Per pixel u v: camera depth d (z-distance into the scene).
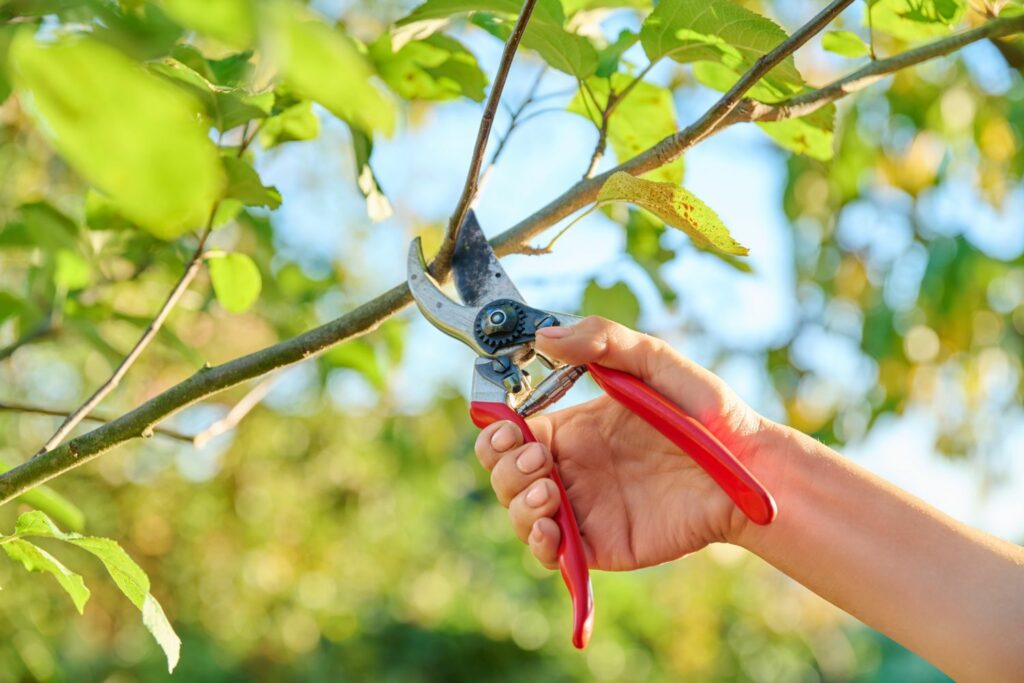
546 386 1.18
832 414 3.42
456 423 4.42
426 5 1.17
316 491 4.75
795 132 1.38
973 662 1.06
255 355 1.08
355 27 2.13
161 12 0.70
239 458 4.37
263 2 0.37
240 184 1.16
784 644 6.92
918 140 3.25
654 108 1.39
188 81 1.06
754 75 1.04
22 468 1.04
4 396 3.01
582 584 1.08
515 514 1.13
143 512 4.37
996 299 3.32
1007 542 1.13
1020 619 1.05
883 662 8.41
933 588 1.10
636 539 1.26
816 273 3.43
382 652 5.84
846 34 1.38
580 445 1.32
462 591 6.27
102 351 1.65
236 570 4.76
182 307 1.90
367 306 1.14
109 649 4.64
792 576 1.19
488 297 1.21
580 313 1.75
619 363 1.17
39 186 2.20
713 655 6.47
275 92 1.30
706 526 1.23
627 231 1.75
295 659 5.25
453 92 1.44
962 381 3.38
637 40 1.29
